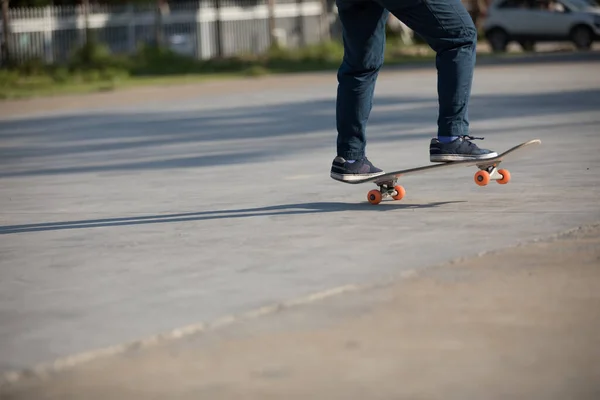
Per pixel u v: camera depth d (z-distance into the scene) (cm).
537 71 2945
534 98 2002
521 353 435
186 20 5016
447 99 809
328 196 933
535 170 1011
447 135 815
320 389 401
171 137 1697
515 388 393
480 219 758
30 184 1188
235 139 1591
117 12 4881
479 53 4422
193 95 2745
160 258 681
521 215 764
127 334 494
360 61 835
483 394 388
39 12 4591
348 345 456
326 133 1603
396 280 575
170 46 4950
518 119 1598
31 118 2291
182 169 1240
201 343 471
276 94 2619
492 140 1318
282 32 5359
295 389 402
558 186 903
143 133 1802
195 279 610
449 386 398
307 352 449
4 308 562
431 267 603
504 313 496
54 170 1327
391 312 507
